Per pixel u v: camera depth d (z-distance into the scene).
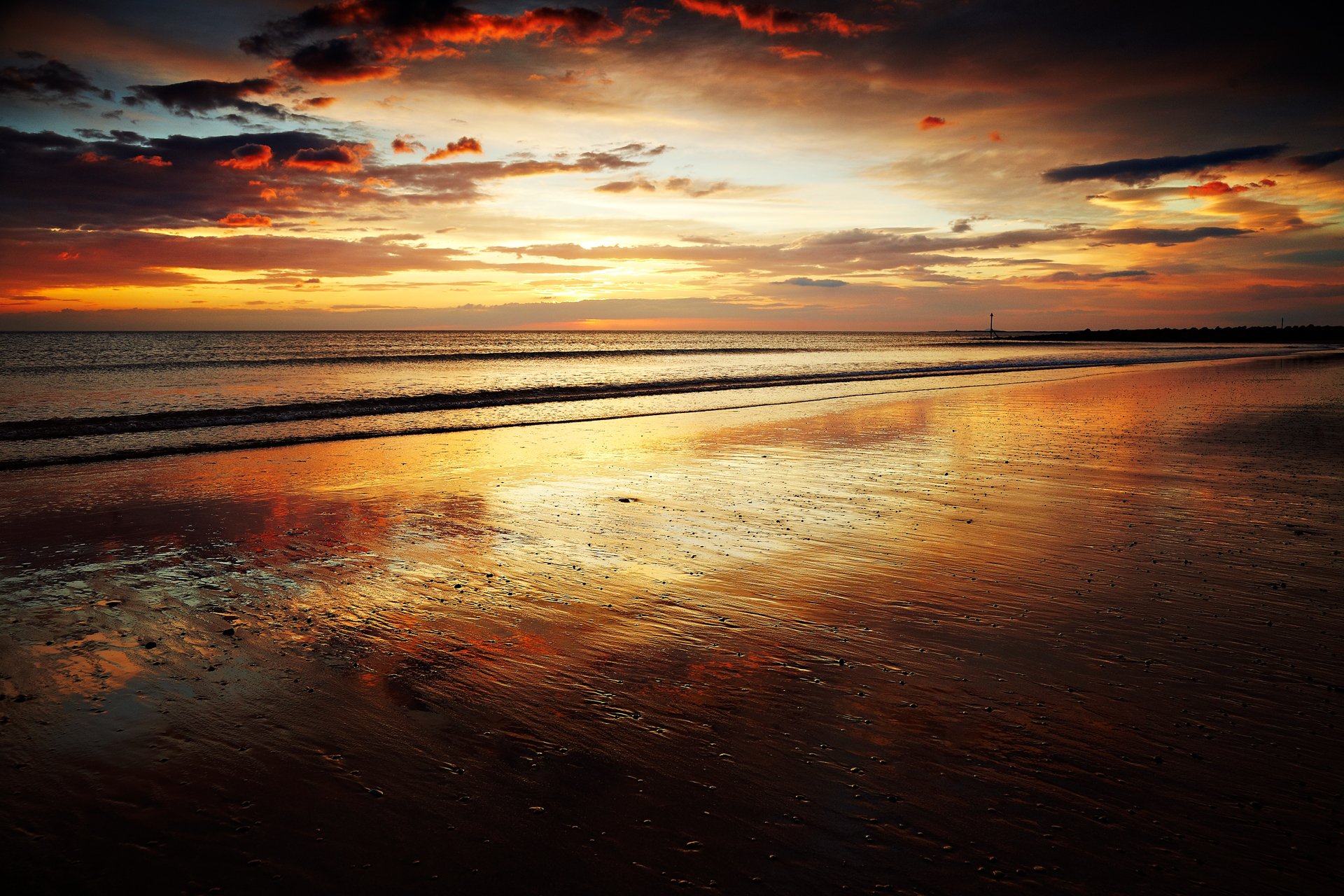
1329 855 3.12
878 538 8.20
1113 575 6.84
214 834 3.27
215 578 6.96
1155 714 4.30
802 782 3.68
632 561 7.40
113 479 11.73
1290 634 5.46
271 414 20.69
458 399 25.23
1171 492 10.40
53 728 4.17
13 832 3.25
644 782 3.69
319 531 8.63
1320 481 11.09
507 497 10.41
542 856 3.14
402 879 2.99
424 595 6.46
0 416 19.95
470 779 3.71
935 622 5.77
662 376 41.38
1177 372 39.72
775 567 7.18
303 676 4.88
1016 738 4.06
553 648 5.33
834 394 28.16
